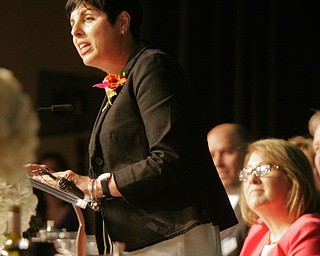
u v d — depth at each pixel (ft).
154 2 54.49
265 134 55.21
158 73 22.97
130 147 23.03
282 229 27.45
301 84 55.62
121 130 23.07
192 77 54.90
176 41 55.16
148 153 22.99
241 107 55.11
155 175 22.34
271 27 55.42
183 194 22.94
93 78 54.75
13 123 13.89
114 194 22.72
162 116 22.58
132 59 23.68
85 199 22.25
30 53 55.83
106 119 23.39
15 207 20.20
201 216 22.88
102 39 23.71
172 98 22.77
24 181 20.59
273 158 27.53
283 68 55.52
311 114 55.21
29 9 55.93
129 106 23.15
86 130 52.95
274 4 55.36
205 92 55.26
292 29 55.57
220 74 55.21
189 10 54.60
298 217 27.25
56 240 24.77
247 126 55.36
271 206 27.40
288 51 55.62
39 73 55.57
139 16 24.30
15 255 17.92
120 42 23.91
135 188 22.54
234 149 37.04
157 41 54.75
